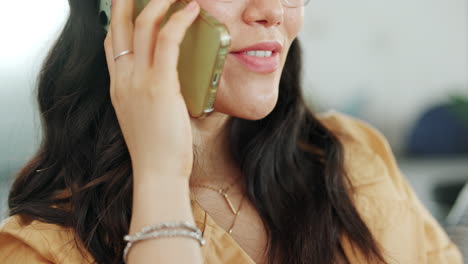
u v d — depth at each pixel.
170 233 0.67
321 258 0.93
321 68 3.48
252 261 0.83
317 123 1.15
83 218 0.82
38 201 0.86
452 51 3.64
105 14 0.84
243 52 0.77
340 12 3.46
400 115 3.62
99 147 0.86
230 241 0.85
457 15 3.61
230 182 0.98
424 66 3.62
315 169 1.07
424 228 1.13
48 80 0.94
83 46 0.89
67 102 0.90
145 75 0.69
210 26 0.67
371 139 1.24
